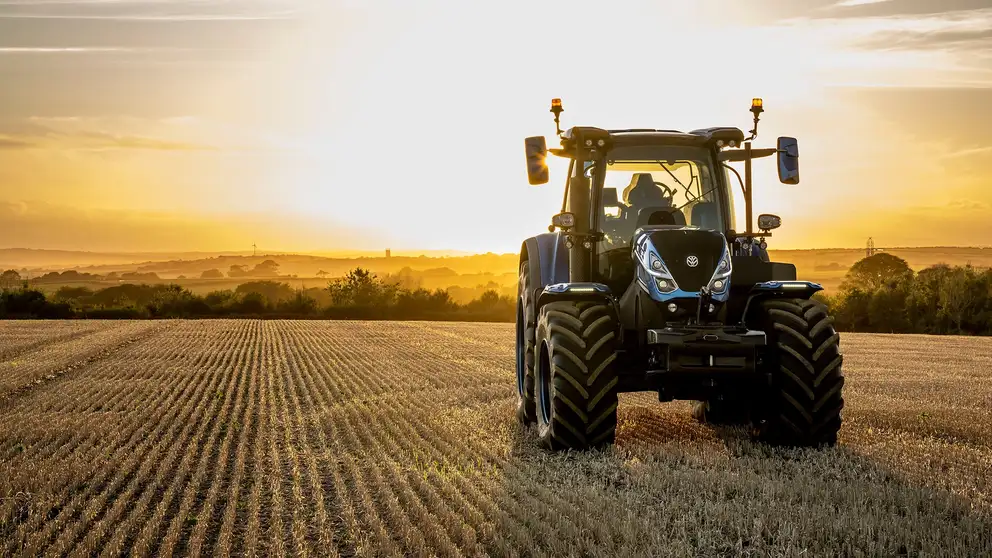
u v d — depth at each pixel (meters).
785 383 7.14
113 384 14.30
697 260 7.11
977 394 12.16
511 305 64.75
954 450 7.49
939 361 19.02
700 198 7.93
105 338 26.16
